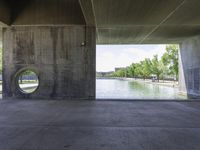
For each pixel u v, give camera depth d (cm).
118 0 735
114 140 437
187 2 750
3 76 1091
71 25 1085
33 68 1087
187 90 1485
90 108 823
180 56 1630
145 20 978
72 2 1088
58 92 1080
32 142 425
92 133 486
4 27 1098
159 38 1422
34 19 1088
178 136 465
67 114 704
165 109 805
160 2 752
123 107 848
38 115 686
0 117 655
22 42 1091
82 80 1081
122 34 1297
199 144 414
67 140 437
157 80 4556
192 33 1243
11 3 1086
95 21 1001
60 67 1084
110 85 3547
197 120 619
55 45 1087
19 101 1002
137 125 559
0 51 2683
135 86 3195
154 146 402
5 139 444
